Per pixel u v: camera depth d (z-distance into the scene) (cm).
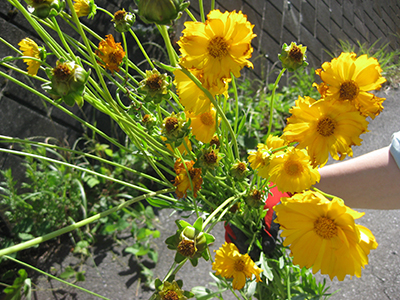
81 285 68
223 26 21
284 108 112
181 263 26
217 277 44
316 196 24
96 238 78
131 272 71
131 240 77
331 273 25
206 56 22
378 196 43
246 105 108
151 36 95
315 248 25
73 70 23
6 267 71
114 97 84
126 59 30
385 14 227
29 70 29
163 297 24
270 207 40
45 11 23
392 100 127
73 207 78
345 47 165
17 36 74
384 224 77
